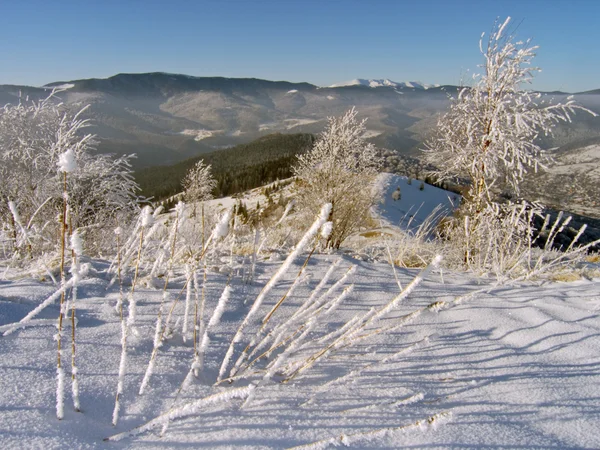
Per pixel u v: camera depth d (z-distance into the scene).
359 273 3.83
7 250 5.71
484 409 1.59
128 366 1.78
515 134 6.71
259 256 4.47
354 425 1.45
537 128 7.00
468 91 7.40
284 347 2.24
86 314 2.32
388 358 1.83
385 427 1.43
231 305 2.73
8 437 1.19
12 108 7.51
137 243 3.14
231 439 1.32
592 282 3.99
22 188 7.33
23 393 1.44
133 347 1.96
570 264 4.80
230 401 1.60
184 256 3.64
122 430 1.38
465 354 2.15
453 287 3.61
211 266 3.53
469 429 1.43
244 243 5.12
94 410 1.46
